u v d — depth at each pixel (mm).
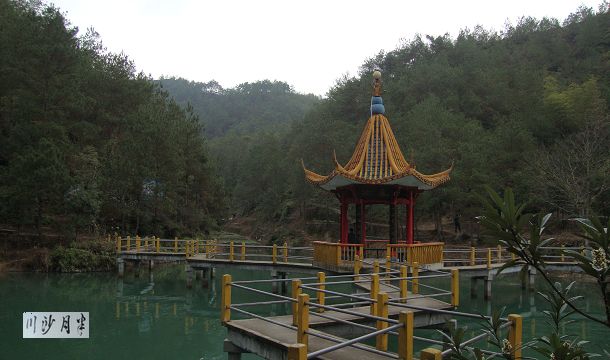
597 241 3457
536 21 76688
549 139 40781
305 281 21812
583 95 38875
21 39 31375
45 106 31906
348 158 43656
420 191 19062
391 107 49344
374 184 17234
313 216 56469
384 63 78625
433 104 44188
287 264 22094
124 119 40875
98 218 34594
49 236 31125
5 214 28938
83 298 22047
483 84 53281
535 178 32812
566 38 66000
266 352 8914
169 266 35344
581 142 33750
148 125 36125
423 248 17188
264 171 62875
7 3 39156
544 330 16156
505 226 3756
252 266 22969
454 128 39312
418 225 48500
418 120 40219
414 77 58031
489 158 36312
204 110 152250
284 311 20016
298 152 50562
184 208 44469
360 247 17156
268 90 175125
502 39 75250
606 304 3512
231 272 35031
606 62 51406
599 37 58531
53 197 29047
